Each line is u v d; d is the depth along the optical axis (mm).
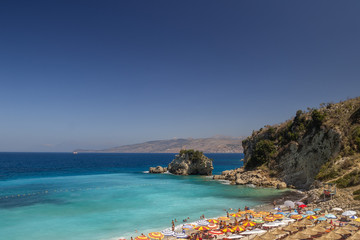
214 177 96250
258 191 65938
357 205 36531
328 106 73812
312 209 40750
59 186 75500
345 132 60750
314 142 67438
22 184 79750
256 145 89188
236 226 30719
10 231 34281
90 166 176875
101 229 35438
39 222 38500
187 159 115812
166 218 41062
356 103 67000
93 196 59312
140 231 34750
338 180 47344
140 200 54812
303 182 69625
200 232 32750
